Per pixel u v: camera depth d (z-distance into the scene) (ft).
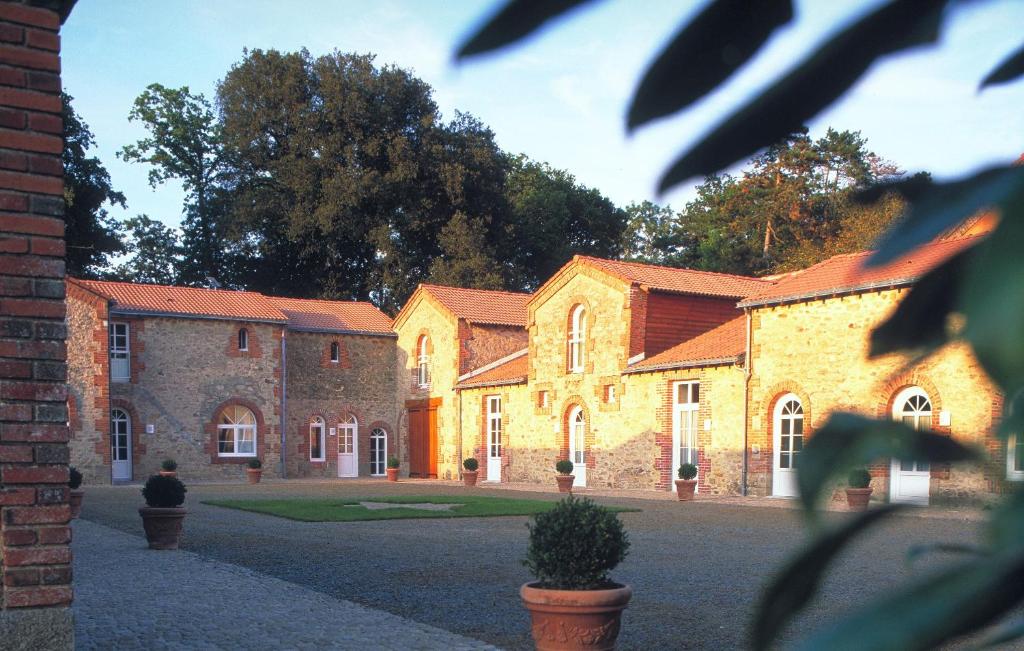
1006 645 1.39
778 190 129.70
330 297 163.84
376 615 30.53
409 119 160.86
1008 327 1.16
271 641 26.89
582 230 184.96
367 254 164.45
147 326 120.47
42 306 17.95
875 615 1.37
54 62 18.13
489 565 41.75
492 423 120.57
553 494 92.58
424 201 155.84
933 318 1.57
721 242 156.46
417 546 48.70
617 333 99.60
